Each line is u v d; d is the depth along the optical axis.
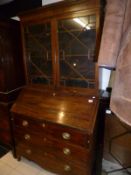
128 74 0.63
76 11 1.29
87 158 1.26
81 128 1.21
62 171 1.46
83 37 1.35
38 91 1.67
